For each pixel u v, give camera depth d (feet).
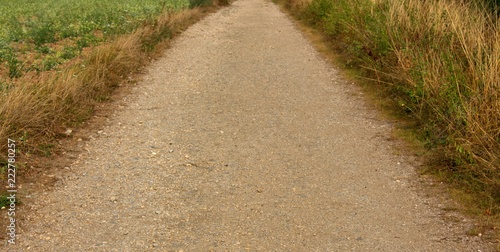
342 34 41.39
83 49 37.96
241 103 27.84
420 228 15.88
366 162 20.57
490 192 17.22
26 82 24.45
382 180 19.04
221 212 16.78
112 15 52.24
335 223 16.21
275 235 15.52
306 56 39.04
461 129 19.97
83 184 18.40
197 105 27.45
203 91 29.91
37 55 35.42
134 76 32.40
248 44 43.75
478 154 18.57
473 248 14.70
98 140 22.34
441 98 22.20
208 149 21.79
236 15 63.52
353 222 16.26
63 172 19.20
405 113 25.20
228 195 17.90
